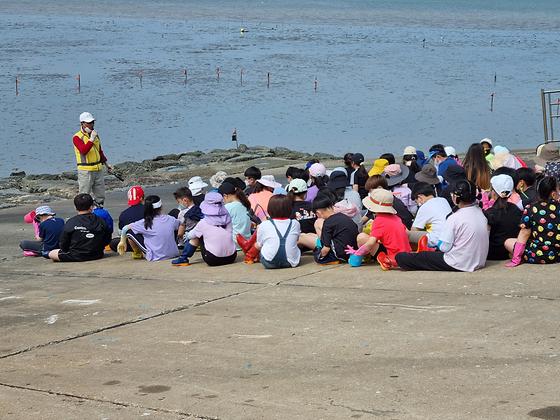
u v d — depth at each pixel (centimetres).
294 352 884
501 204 1230
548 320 936
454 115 4906
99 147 2055
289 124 4616
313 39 9975
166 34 10469
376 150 3925
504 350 848
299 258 1313
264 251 1295
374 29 11844
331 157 3347
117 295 1195
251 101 5375
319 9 16638
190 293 1177
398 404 730
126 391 799
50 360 909
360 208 1542
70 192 2645
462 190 1178
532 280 1109
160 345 936
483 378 777
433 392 752
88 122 2031
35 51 8212
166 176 2927
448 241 1179
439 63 7569
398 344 887
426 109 5119
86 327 1027
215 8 16412
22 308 1151
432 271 1199
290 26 12106
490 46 9325
